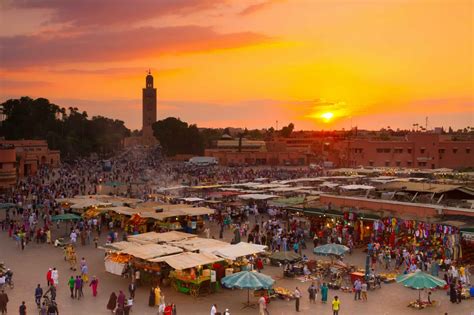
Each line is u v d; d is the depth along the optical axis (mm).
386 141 116312
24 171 111750
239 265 31984
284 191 61438
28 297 28516
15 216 54156
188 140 178875
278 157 166750
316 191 59625
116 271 32594
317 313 26344
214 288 30078
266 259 36844
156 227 45250
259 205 58688
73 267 34438
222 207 56250
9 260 36906
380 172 78562
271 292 28984
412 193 47344
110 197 55219
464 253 35875
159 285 31062
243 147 175250
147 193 70688
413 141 112188
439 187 47250
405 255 35156
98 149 192750
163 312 25062
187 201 58250
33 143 134750
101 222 49281
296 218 49562
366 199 45938
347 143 138250
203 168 127812
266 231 44750
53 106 187500
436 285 26562
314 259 37094
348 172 81125
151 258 29984
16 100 171875
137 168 121125
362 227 42562
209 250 31797
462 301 28594
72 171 109562
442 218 39156
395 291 30516
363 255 39250
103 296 28906
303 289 30625
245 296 29344
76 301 27891
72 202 51219
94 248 41125
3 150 76688
